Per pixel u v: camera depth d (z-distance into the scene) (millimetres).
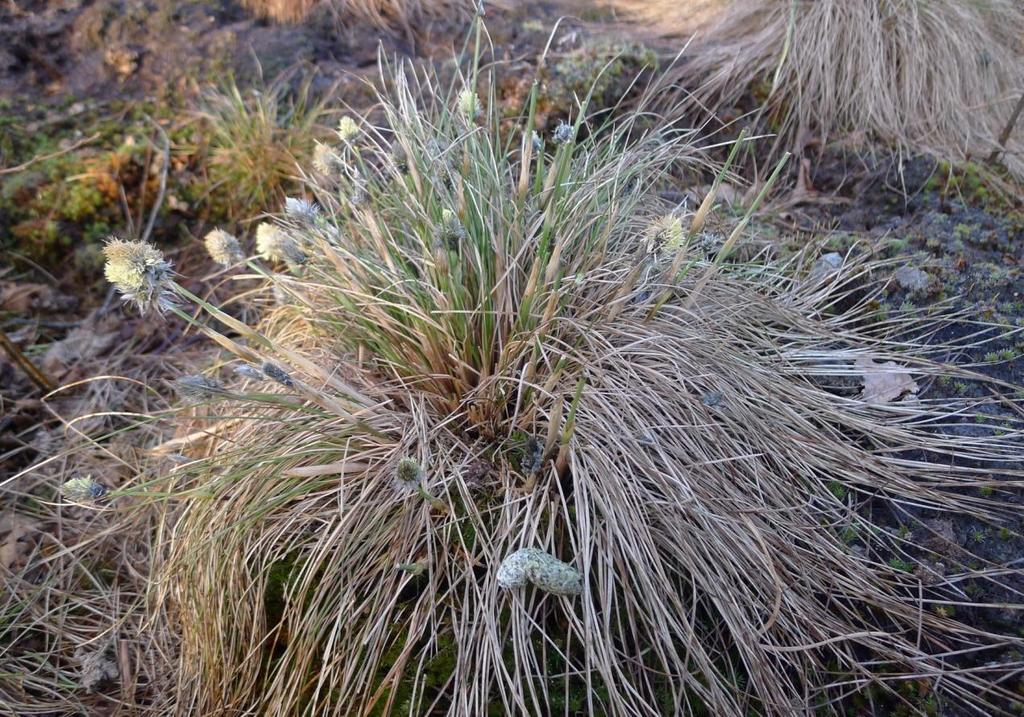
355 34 568
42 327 453
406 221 336
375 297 291
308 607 277
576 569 253
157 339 449
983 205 443
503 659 259
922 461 316
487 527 277
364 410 288
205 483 296
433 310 298
